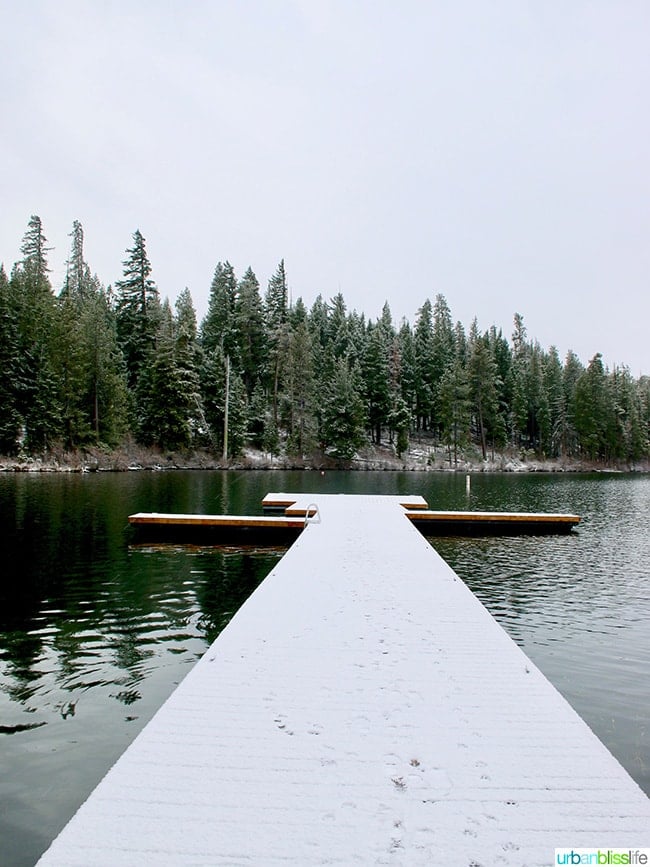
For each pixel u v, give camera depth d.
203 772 3.07
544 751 3.35
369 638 5.13
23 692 5.48
